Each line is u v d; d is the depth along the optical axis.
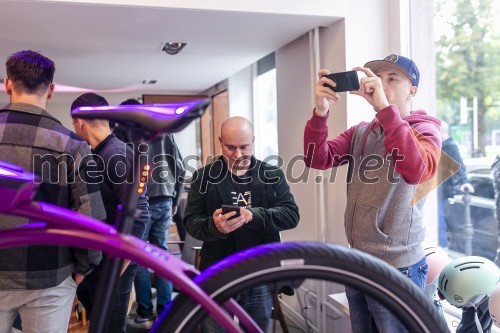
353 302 1.52
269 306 1.59
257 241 1.71
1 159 1.29
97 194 1.41
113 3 1.96
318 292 2.42
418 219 1.43
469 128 2.25
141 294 2.96
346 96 2.29
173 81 4.64
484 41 2.15
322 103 1.51
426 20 2.31
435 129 1.40
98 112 0.69
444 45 2.34
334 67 2.40
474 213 2.28
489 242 2.19
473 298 1.53
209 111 5.50
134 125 0.67
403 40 2.29
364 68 1.38
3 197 0.68
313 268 0.72
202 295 0.70
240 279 0.72
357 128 1.65
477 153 2.22
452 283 1.55
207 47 2.97
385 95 1.44
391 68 1.48
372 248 1.43
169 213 2.92
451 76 2.33
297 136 2.88
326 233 2.54
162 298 2.97
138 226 1.69
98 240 0.70
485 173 2.18
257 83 4.52
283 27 2.45
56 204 1.34
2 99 5.84
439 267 1.72
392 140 1.26
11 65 1.35
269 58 4.20
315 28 2.47
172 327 0.72
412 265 1.42
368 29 2.32
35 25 2.31
